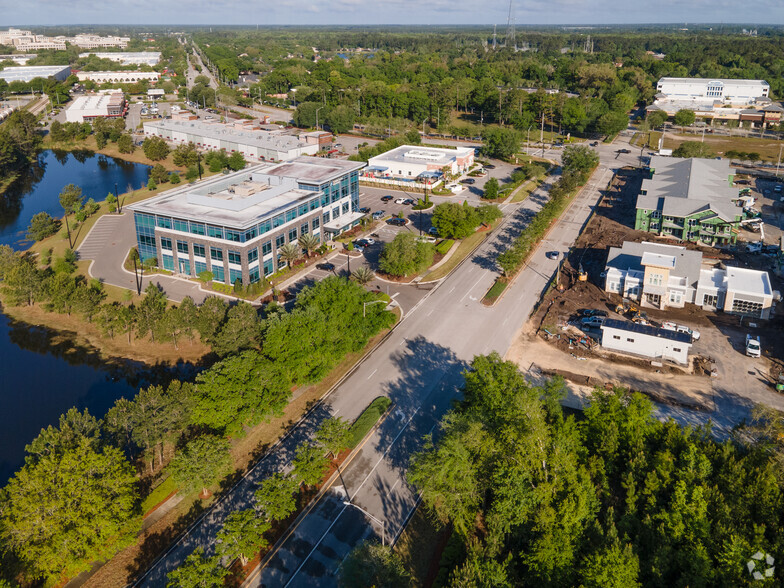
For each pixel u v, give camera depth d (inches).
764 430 2738.7
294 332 3351.4
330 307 3690.9
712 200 6072.8
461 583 2048.5
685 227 5890.8
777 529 2224.4
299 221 5270.7
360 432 3127.5
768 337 4079.7
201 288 4773.6
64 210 7224.4
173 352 4052.7
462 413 2901.1
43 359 4013.3
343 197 6127.0
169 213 4815.5
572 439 2701.8
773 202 7081.7
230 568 2380.7
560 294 4771.2
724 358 3841.0
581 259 5487.2
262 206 5078.7
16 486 2315.5
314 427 3213.6
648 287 4468.5
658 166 7377.0
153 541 2513.5
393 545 2509.8
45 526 2230.6
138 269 5157.5
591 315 4379.9
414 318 4421.8
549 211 6008.9
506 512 2365.9
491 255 5615.2
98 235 6058.1
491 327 4288.9
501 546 2331.4
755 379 3614.7
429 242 5595.5
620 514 2469.2
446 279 5098.4
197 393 2977.4
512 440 2559.1
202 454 2647.6
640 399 2856.8
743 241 5851.4
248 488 2800.2
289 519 2632.9
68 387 3710.6
